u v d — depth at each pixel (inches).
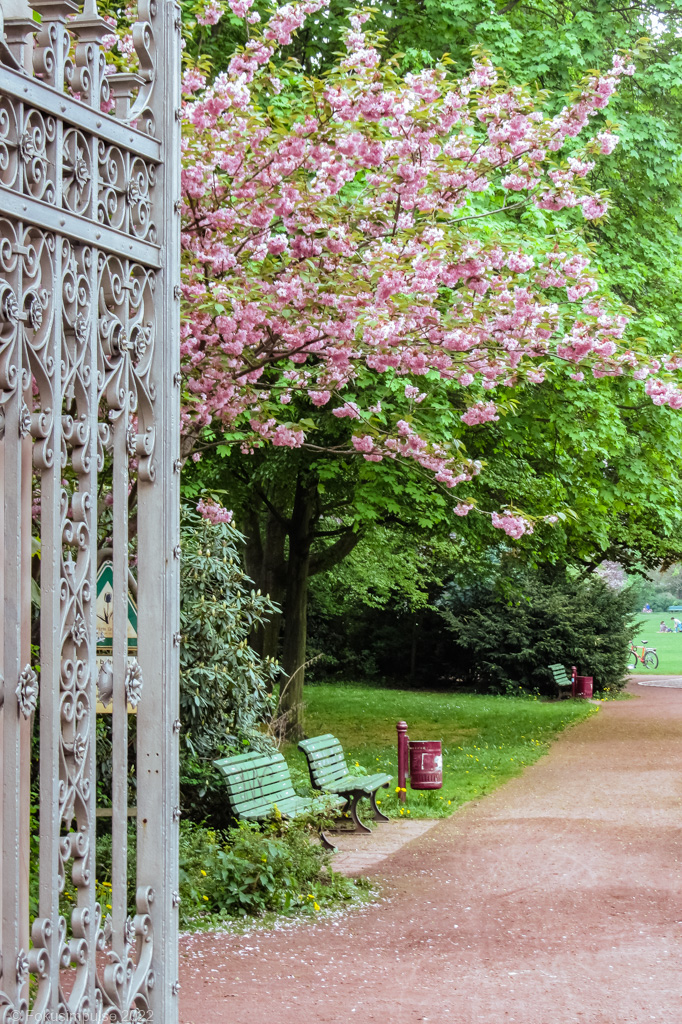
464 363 309.9
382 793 451.2
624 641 1047.6
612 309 316.5
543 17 562.9
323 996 197.6
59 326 84.5
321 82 257.8
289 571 649.6
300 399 455.5
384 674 1178.0
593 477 571.5
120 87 100.0
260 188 274.5
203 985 201.6
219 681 345.7
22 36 82.6
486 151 291.4
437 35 493.7
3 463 79.2
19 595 79.7
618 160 552.1
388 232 287.0
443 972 215.9
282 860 276.5
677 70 556.7
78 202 88.2
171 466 102.0
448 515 548.4
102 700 98.6
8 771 79.0
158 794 99.8
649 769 529.3
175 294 102.9
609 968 219.1
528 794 459.5
